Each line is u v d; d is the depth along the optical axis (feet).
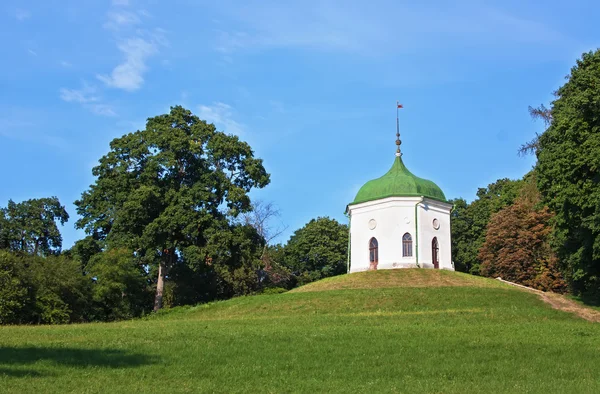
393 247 196.65
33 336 100.27
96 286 184.75
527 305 139.54
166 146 205.16
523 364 75.15
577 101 122.21
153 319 154.40
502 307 136.98
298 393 61.77
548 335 96.58
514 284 175.63
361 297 150.20
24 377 66.08
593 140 120.26
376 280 179.52
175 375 69.46
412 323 113.60
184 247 197.88
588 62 138.00
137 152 202.80
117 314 193.36
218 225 196.75
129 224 196.24
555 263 199.11
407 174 207.00
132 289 197.57
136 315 201.98
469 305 140.26
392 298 147.95
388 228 198.29
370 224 203.21
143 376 68.74
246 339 93.20
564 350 83.35
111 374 69.31
